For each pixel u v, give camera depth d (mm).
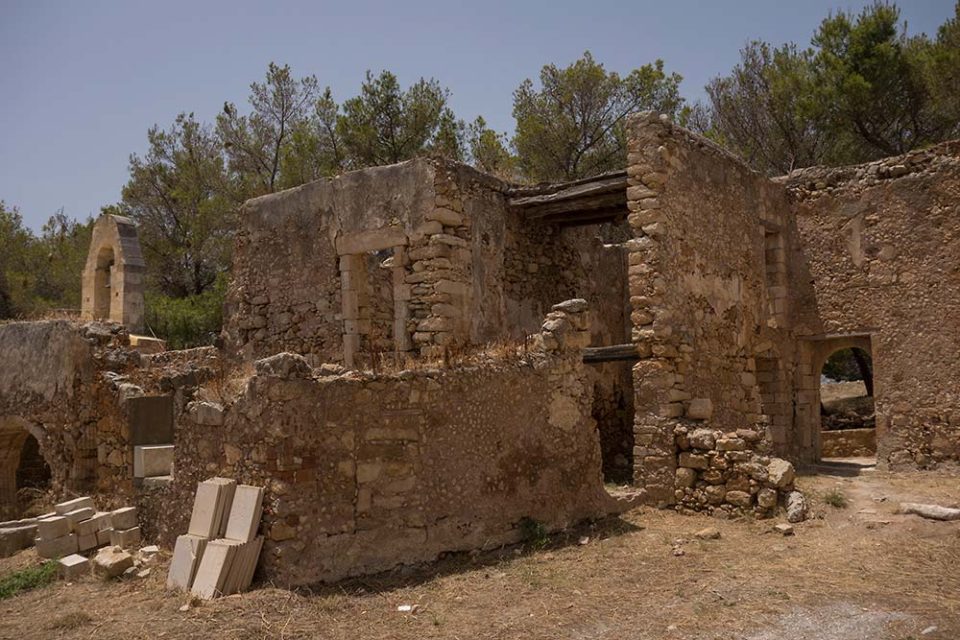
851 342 13227
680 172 10406
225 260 22438
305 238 12711
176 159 22406
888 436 12117
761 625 5309
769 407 12867
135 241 16359
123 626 5332
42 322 11070
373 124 19844
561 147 19906
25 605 6207
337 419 6184
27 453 13648
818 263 13062
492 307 11758
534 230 12891
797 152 19672
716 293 11086
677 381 9883
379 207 11664
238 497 6004
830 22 19203
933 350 11828
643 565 6805
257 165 22047
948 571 6441
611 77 19828
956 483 10320
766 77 20297
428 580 6250
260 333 13242
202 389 7129
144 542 7750
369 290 12484
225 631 5117
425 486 6664
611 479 11766
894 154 18375
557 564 6777
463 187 11414
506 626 5328
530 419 7617
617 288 14906
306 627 5219
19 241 23438
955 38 17203
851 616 5438
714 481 9000
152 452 8180
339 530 6113
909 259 12133
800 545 7504
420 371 6785
